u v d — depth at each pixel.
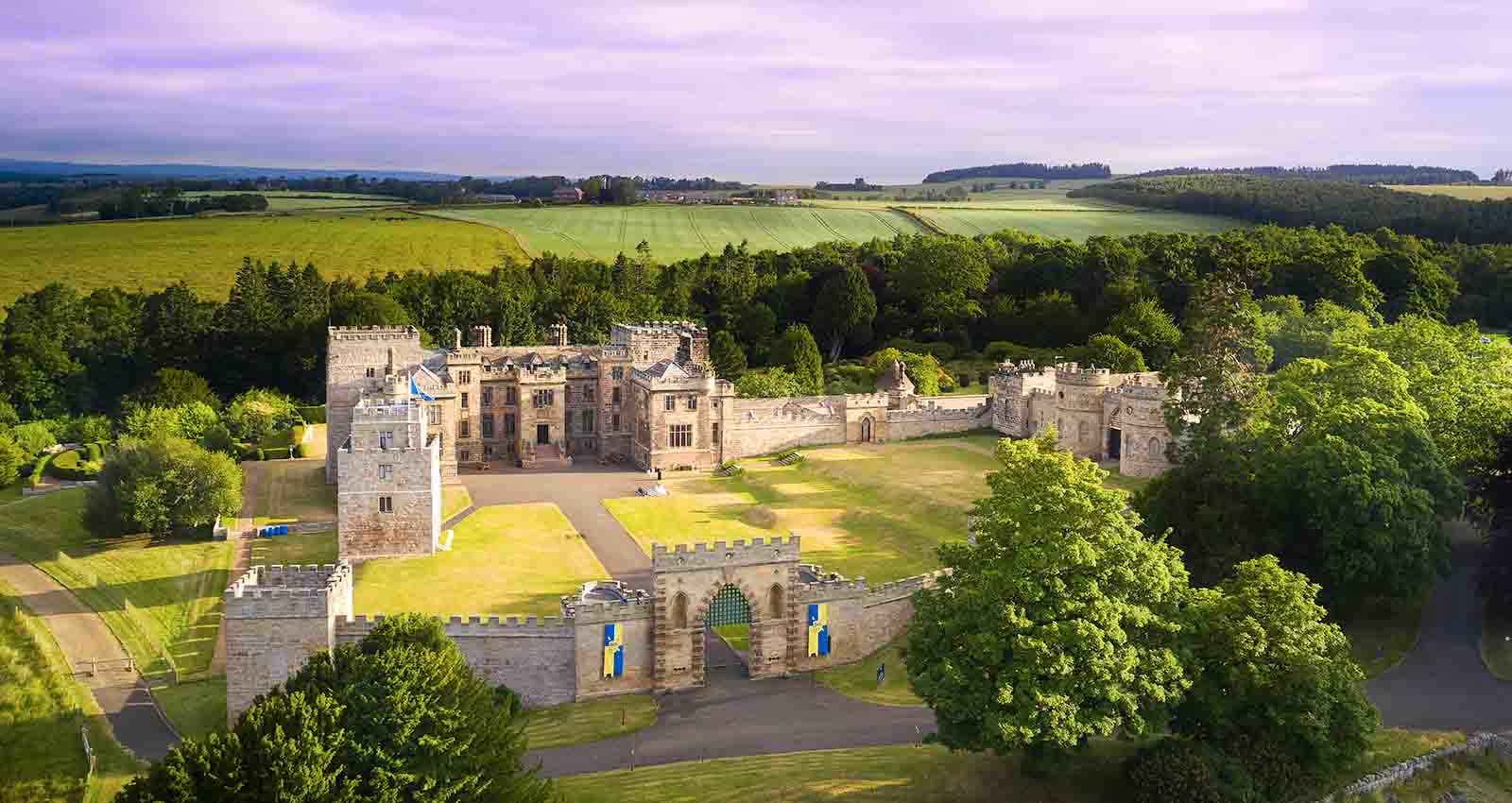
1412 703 95.19
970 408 192.75
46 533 141.25
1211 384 120.81
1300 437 114.75
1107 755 83.88
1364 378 126.44
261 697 79.06
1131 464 156.50
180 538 138.88
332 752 67.94
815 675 105.38
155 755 88.44
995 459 170.25
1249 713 80.75
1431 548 109.12
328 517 147.38
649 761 87.88
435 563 128.38
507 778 74.25
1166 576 82.00
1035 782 80.31
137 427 189.12
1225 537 109.62
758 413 183.00
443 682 75.38
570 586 120.75
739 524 145.38
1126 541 80.88
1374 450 110.44
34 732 87.31
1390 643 106.62
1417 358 150.88
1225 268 140.25
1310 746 79.25
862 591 107.69
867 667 106.56
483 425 181.88
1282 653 79.25
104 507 138.62
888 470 165.88
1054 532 79.44
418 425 130.62
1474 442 125.94
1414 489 108.12
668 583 100.75
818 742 90.81
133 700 98.31
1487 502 122.69
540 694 99.88
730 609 108.44
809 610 105.25
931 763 83.56
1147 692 76.00
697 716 96.44
